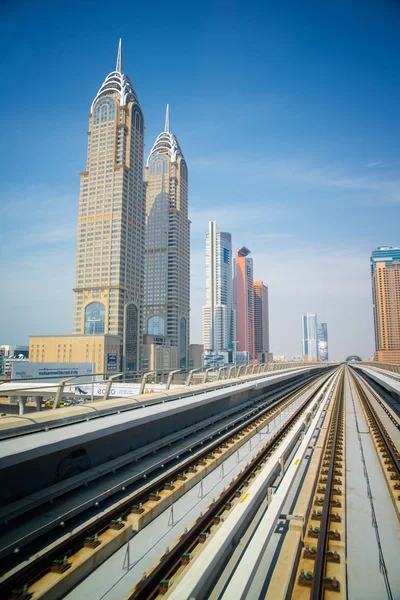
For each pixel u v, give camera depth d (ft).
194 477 38.52
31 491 30.35
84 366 220.23
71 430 33.37
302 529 25.68
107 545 24.88
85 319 427.74
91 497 31.12
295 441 49.21
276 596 19.58
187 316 640.58
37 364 222.48
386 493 35.68
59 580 21.02
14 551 23.00
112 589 21.56
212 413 70.33
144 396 50.49
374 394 124.47
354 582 22.40
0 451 26.43
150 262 620.08
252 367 117.29
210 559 18.33
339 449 49.75
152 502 31.58
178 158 636.07
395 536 27.71
